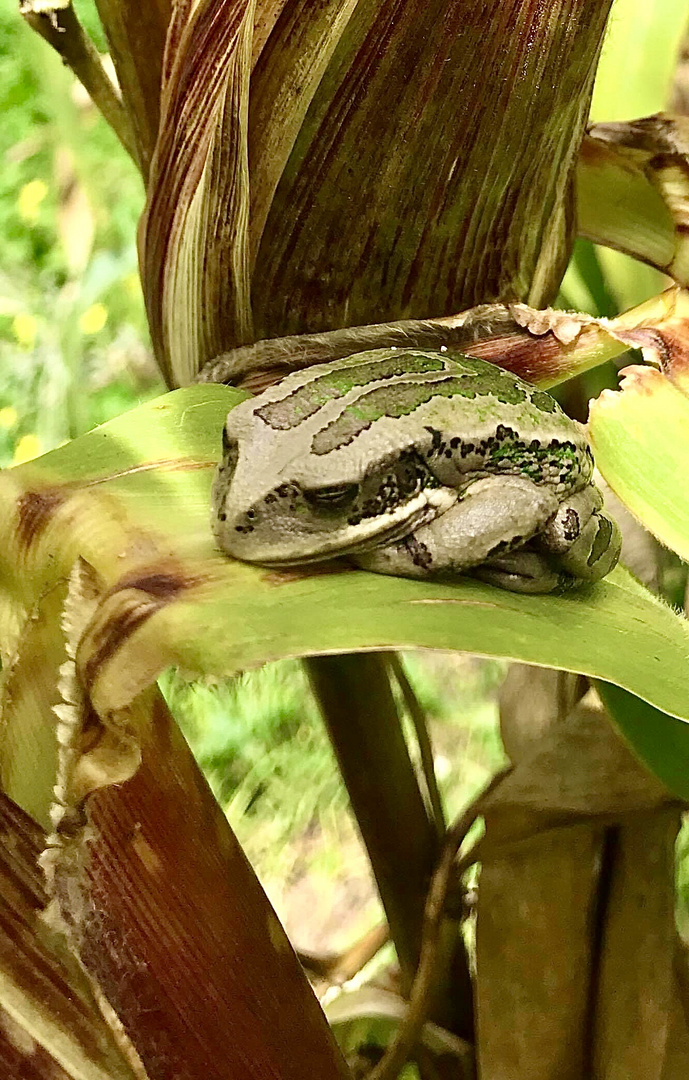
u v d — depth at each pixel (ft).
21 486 0.52
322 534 0.56
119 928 0.50
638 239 0.71
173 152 0.59
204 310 0.62
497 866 0.70
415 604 0.51
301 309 0.64
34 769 0.49
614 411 0.56
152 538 0.51
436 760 1.42
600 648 0.51
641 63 0.75
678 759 0.59
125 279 1.79
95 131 1.68
